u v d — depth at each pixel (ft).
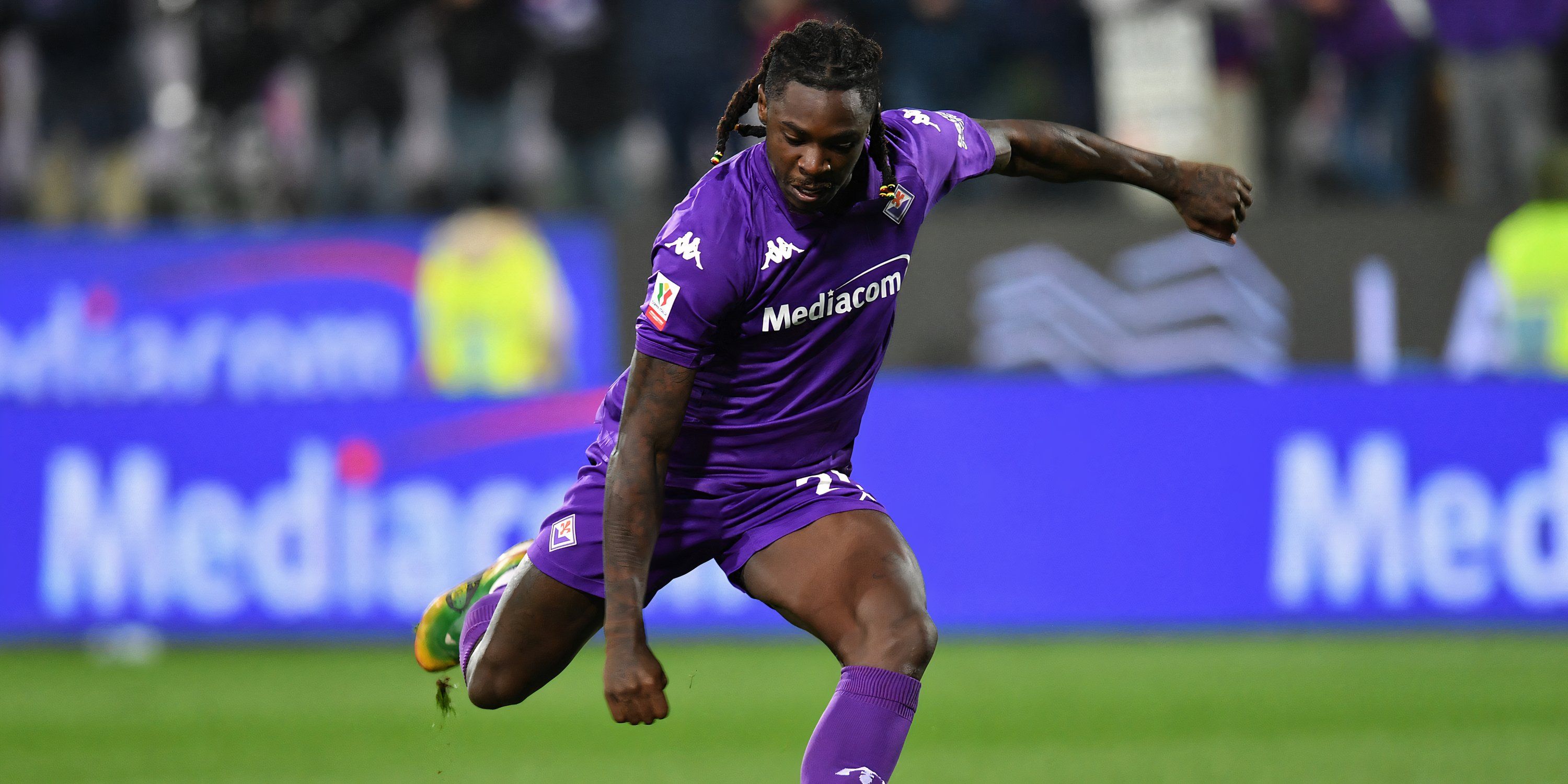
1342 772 61.41
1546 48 124.16
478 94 119.44
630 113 123.13
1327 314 106.42
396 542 101.76
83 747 69.15
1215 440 104.63
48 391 102.58
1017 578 103.55
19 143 123.65
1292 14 124.16
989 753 66.28
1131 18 125.70
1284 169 125.29
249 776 62.85
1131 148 45.14
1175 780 60.03
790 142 36.09
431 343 103.45
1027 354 105.09
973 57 126.72
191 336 102.89
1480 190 125.59
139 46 124.36
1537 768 61.82
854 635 38.96
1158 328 105.70
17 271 102.47
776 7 124.47
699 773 62.69
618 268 104.58
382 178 120.16
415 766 64.64
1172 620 103.91
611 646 36.55
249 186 120.47
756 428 41.91
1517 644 100.27
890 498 103.19
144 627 101.71
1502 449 105.19
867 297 40.52
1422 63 124.98
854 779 36.50
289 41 119.85
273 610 101.55
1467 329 107.04
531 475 102.58
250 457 102.06
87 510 102.01
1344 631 104.12
